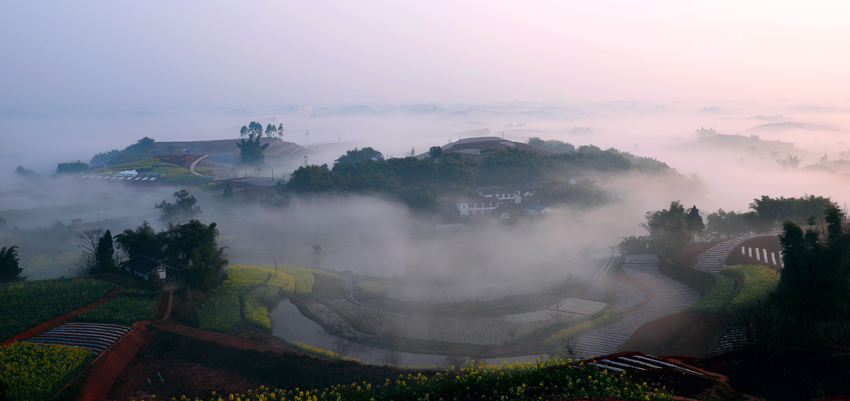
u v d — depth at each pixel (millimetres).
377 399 23875
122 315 57281
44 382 40875
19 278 79875
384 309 69938
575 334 53875
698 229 92938
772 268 66938
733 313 46688
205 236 78062
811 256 42188
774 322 28297
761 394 21219
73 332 53000
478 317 65000
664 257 84812
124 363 47594
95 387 41812
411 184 183750
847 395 19672
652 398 19156
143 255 82375
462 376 23969
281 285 81688
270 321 65062
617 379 21266
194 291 71375
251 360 46844
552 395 20234
